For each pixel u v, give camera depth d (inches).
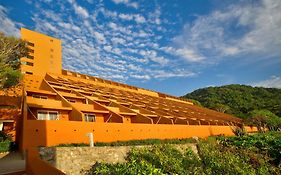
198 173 784.9
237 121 2295.8
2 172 420.2
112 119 1060.5
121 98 1609.3
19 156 642.8
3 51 861.8
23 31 1824.6
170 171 682.8
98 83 2305.6
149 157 690.8
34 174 288.2
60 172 270.4
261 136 1453.0
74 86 1558.8
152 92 2989.7
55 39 2038.6
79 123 784.3
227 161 924.6
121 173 560.7
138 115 1193.4
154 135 1059.9
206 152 937.5
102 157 593.9
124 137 919.7
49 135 698.2
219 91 5836.6
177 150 840.9
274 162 1053.2
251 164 984.3
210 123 1704.0
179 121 1386.6
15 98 980.6
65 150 519.5
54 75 1900.8
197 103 3924.7
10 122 944.3
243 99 5007.4
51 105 971.3
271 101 4421.8
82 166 540.7
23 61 1745.8
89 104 1122.0
